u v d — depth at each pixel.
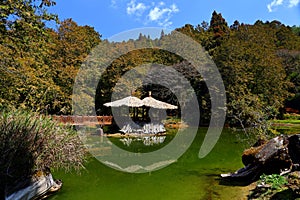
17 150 3.78
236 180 4.97
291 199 3.27
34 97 7.36
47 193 4.34
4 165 3.47
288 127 14.17
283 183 3.81
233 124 15.27
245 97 11.38
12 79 6.57
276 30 28.91
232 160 6.93
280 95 17.14
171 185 4.81
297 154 4.34
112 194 4.34
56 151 4.38
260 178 4.42
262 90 16.50
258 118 7.50
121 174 5.73
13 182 3.68
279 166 4.41
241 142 9.91
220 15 25.73
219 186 4.61
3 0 4.32
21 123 4.22
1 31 4.66
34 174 4.07
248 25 22.52
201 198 4.04
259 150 4.76
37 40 5.45
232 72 16.11
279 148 4.34
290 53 22.94
